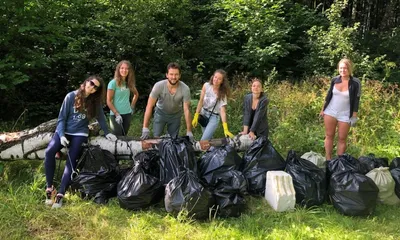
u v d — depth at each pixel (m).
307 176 4.20
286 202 3.97
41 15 5.92
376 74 9.06
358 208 3.88
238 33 9.84
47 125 4.64
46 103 7.24
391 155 5.83
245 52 9.45
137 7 8.00
